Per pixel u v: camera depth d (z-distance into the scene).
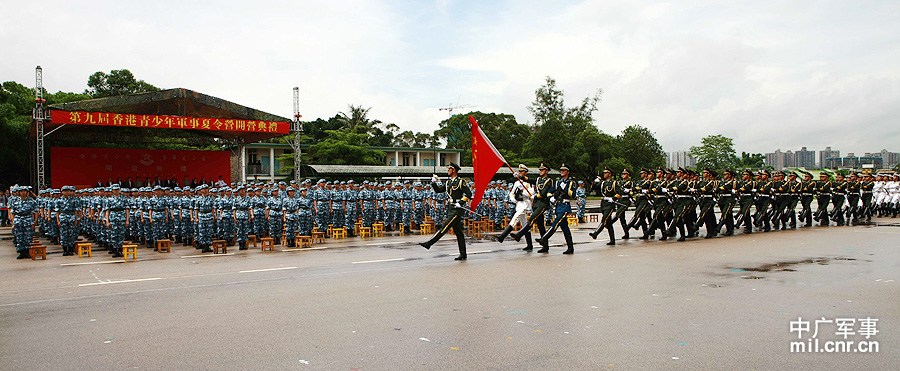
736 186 17.97
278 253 13.71
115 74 43.34
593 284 9.00
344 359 5.41
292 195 16.28
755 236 17.02
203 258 12.85
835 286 8.82
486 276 9.80
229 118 27.44
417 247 14.84
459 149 61.56
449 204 12.23
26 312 7.33
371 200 20.22
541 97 57.78
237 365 5.25
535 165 53.38
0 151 32.62
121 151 34.59
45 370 5.14
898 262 11.30
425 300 7.89
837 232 18.14
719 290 8.52
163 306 7.62
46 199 17.08
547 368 5.15
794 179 20.72
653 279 9.45
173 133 34.16
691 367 5.16
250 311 7.29
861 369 5.13
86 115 22.84
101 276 10.25
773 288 8.66
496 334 6.23
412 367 5.19
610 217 14.93
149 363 5.31
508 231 13.74
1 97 33.19
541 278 9.57
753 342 5.91
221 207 15.03
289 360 5.38
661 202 16.03
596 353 5.57
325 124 62.72
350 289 8.70
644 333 6.24
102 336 6.20
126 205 14.17
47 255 13.91
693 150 54.25
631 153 59.47
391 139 67.12
